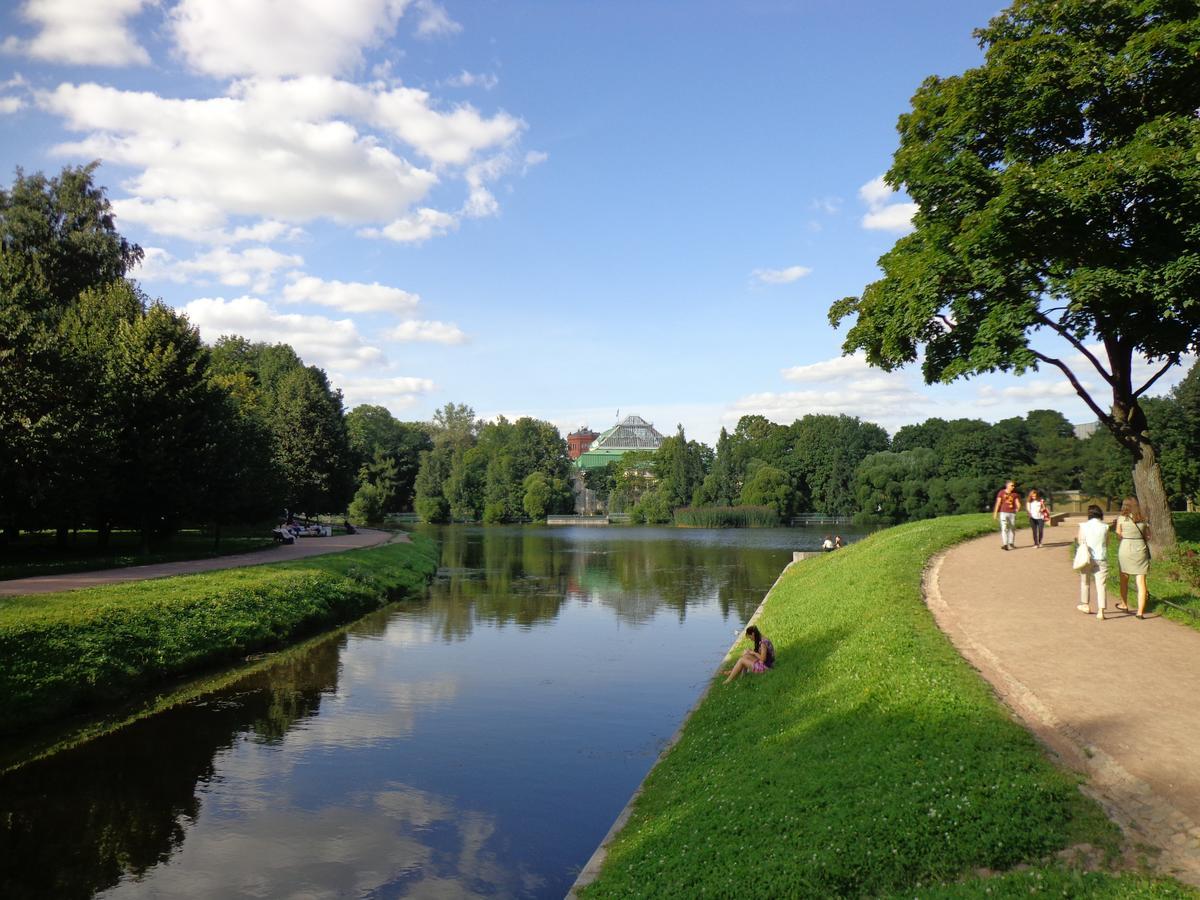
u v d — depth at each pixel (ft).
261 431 161.38
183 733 52.60
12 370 94.63
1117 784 25.77
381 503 344.90
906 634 45.44
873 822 25.21
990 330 57.82
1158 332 57.26
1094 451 256.32
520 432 455.22
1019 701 33.94
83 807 40.60
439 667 71.97
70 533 170.09
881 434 392.47
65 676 56.80
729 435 424.87
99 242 160.76
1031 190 52.24
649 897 25.14
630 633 89.25
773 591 97.66
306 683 66.03
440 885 32.71
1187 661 37.76
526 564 178.70
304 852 35.65
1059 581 60.85
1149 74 55.16
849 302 77.77
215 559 122.52
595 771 45.70
